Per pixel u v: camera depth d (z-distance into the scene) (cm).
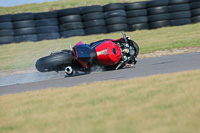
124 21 5919
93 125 990
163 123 915
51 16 5766
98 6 5812
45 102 1541
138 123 945
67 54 2498
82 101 1420
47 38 5741
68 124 1044
